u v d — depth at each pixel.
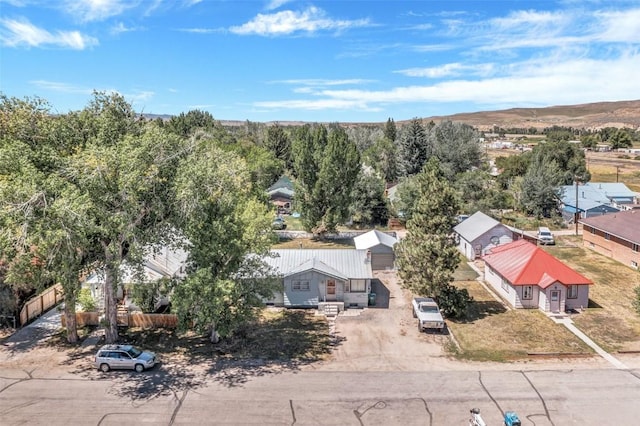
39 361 27.88
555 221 69.50
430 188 36.00
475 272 47.59
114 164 26.08
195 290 26.33
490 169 91.88
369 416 21.97
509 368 27.14
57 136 31.44
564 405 22.98
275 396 23.80
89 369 26.86
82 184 25.62
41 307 35.38
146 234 28.06
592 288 42.03
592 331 32.75
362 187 69.06
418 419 21.73
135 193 26.41
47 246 24.62
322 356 28.83
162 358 28.42
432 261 34.78
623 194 76.56
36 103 33.66
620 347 30.11
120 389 24.50
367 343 30.84
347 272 37.94
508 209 78.31
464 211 70.50
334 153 58.44
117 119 32.44
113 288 29.11
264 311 36.84
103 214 26.05
